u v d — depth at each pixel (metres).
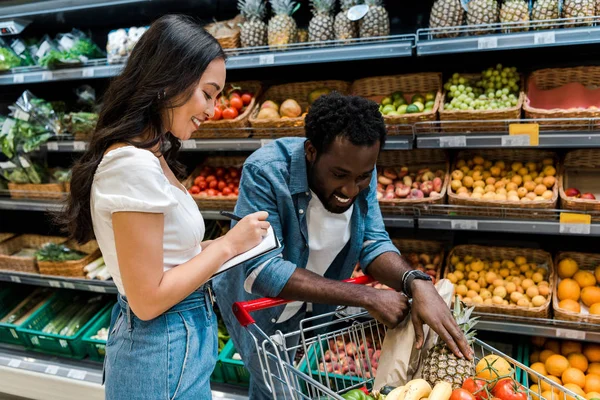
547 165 2.35
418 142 2.15
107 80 2.94
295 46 2.38
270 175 1.39
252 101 2.51
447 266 2.46
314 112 1.21
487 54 2.46
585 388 2.08
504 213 2.17
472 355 1.22
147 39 1.09
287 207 1.41
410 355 1.29
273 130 2.32
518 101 2.12
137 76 1.09
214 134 2.42
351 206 1.50
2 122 2.88
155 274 1.06
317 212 1.45
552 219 2.11
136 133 1.09
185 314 1.27
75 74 2.53
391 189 2.46
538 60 2.42
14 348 2.91
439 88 2.33
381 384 1.29
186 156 3.04
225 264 1.19
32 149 2.75
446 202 2.37
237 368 2.38
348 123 1.15
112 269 1.18
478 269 2.40
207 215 2.59
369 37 2.15
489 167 2.49
